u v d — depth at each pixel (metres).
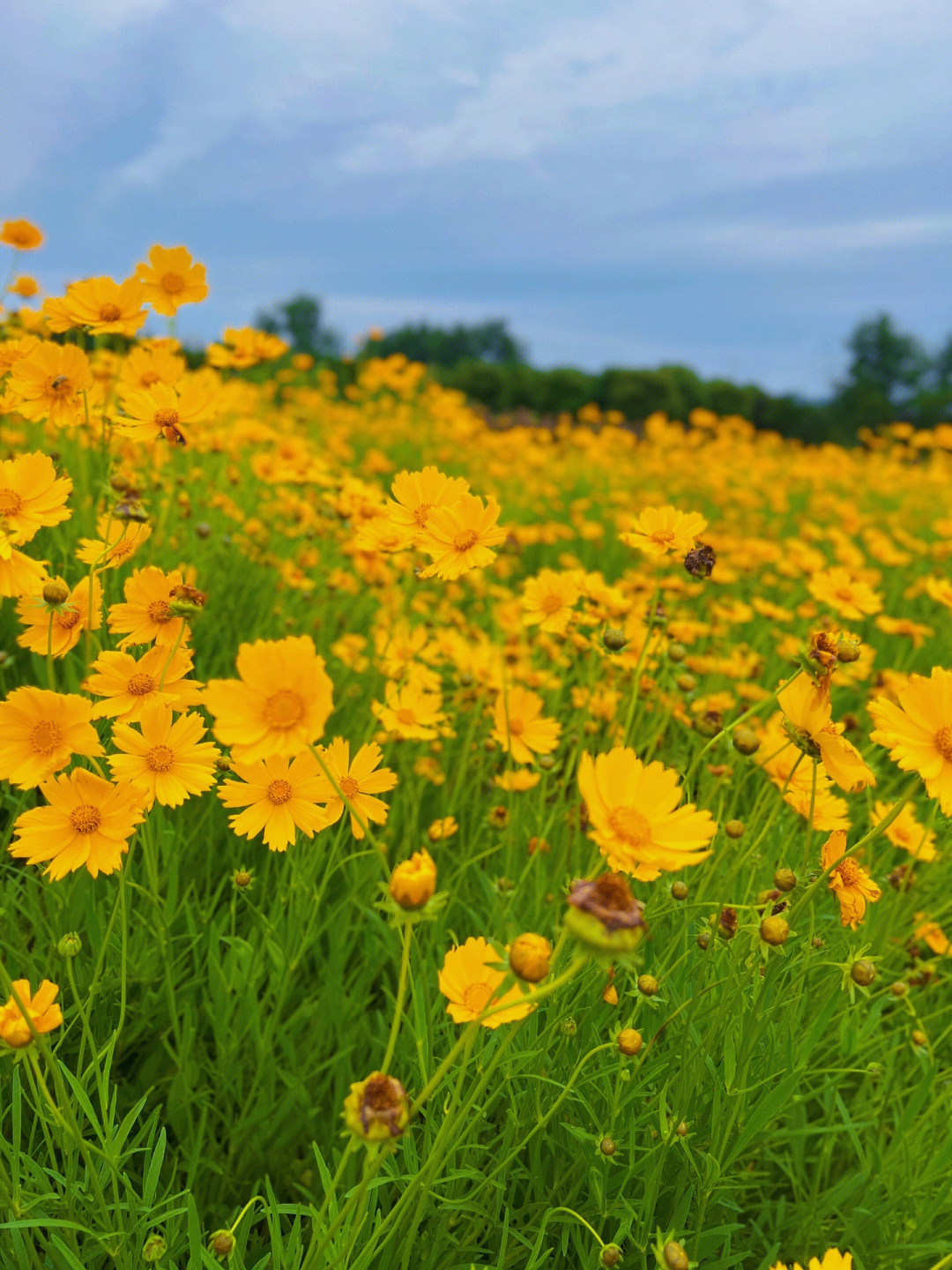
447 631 0.92
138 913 0.56
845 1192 0.55
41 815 0.43
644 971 0.56
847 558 1.44
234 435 1.17
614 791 0.40
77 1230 0.46
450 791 0.80
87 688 0.48
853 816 0.82
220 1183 0.54
